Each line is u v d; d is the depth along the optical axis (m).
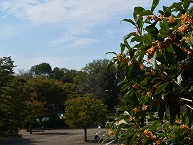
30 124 29.47
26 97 15.23
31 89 38.78
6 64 13.92
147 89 1.96
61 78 64.25
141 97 1.97
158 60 1.79
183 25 1.68
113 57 2.02
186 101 1.84
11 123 13.04
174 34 1.72
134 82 1.98
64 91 40.88
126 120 2.30
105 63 42.47
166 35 1.73
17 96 13.73
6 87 13.78
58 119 37.03
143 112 2.04
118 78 38.09
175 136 2.09
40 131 31.39
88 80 41.47
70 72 69.19
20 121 13.42
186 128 2.02
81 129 32.75
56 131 31.16
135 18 1.89
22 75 58.09
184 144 2.06
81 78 42.97
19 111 13.48
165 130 2.20
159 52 1.77
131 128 2.09
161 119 1.87
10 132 13.12
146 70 1.95
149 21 1.90
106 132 2.36
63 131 30.86
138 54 1.80
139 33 1.88
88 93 41.22
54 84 40.19
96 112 23.05
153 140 2.04
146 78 1.94
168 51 1.75
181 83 1.80
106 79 39.97
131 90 2.01
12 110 13.17
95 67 41.91
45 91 39.50
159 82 1.89
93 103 23.44
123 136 2.16
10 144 20.50
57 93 40.28
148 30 1.81
